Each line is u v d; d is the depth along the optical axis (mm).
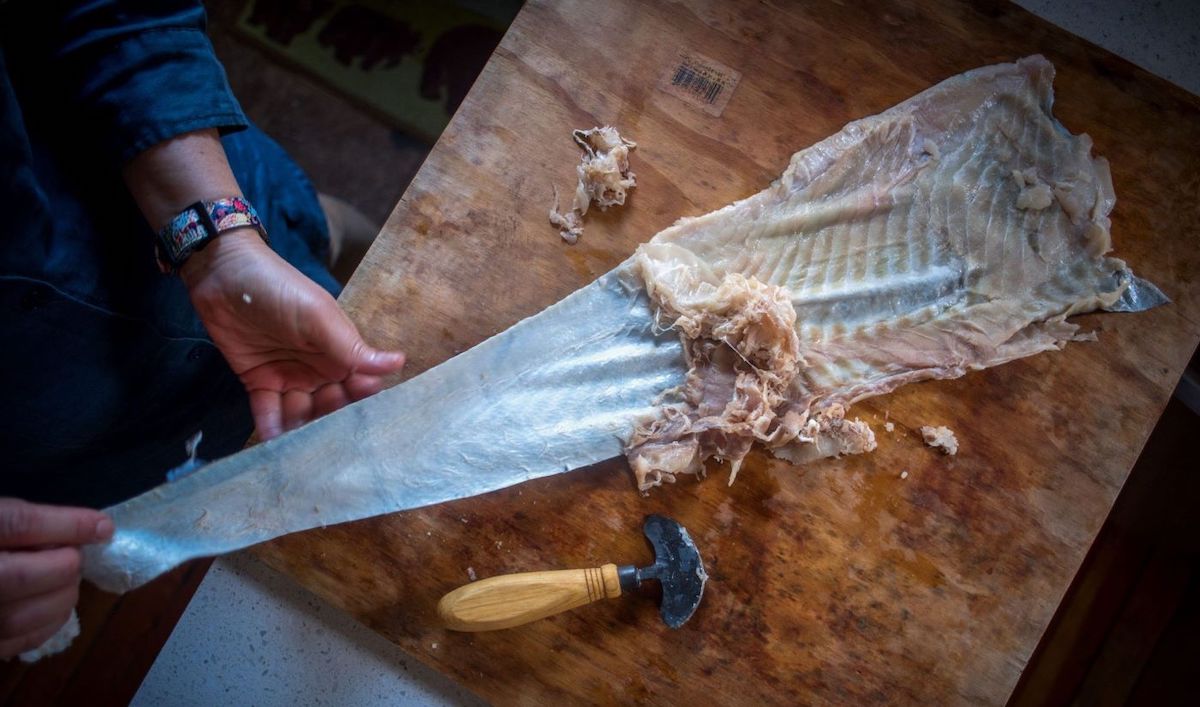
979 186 538
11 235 421
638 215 545
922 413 526
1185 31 608
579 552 507
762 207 528
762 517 512
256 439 491
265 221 575
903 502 517
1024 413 529
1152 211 554
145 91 441
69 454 526
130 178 458
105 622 733
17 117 406
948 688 502
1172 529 704
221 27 845
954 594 510
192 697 526
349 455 476
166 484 457
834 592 507
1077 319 541
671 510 511
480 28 832
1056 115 564
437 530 508
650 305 513
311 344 463
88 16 434
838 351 517
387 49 837
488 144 549
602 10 569
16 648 405
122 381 508
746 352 494
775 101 560
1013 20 577
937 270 528
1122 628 700
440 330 529
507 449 491
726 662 501
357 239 791
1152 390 534
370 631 529
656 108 557
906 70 566
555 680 501
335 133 833
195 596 534
